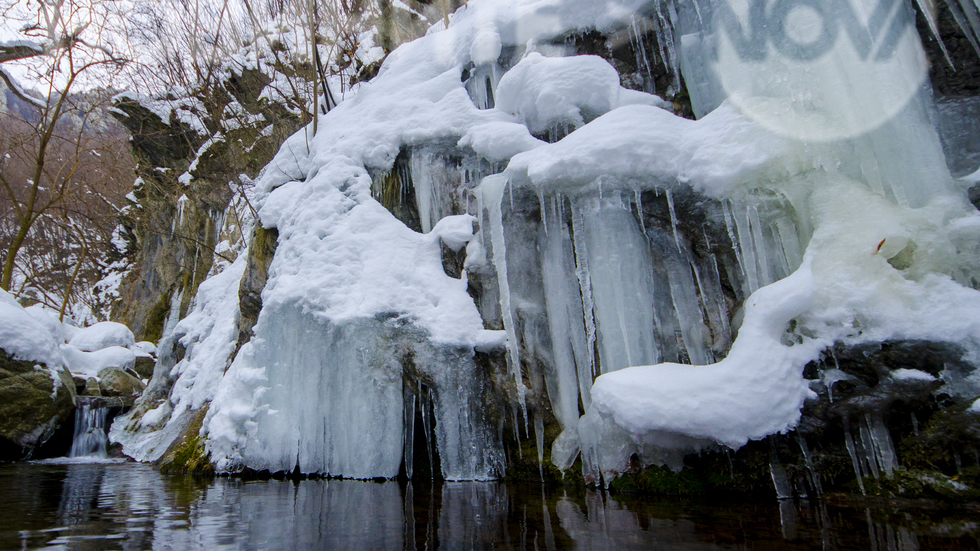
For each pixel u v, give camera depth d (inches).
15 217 721.6
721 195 154.9
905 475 116.8
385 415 176.9
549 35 239.6
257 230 261.0
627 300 154.8
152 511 113.6
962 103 151.9
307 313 192.7
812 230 144.5
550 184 171.3
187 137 486.0
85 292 742.5
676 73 213.3
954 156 149.0
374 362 181.8
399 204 231.6
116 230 668.1
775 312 128.6
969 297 119.1
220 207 477.1
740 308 155.3
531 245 185.5
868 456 121.8
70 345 442.3
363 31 416.5
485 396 177.5
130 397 401.4
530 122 215.0
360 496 136.4
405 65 282.4
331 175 227.8
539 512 110.7
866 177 141.6
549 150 176.4
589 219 166.1
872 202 135.6
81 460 303.6
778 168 146.8
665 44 217.3
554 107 205.0
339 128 258.7
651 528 93.0
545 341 175.2
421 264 201.2
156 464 256.4
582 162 164.9
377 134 234.4
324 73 361.7
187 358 339.3
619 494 138.1
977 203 136.4
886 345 123.2
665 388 128.0
